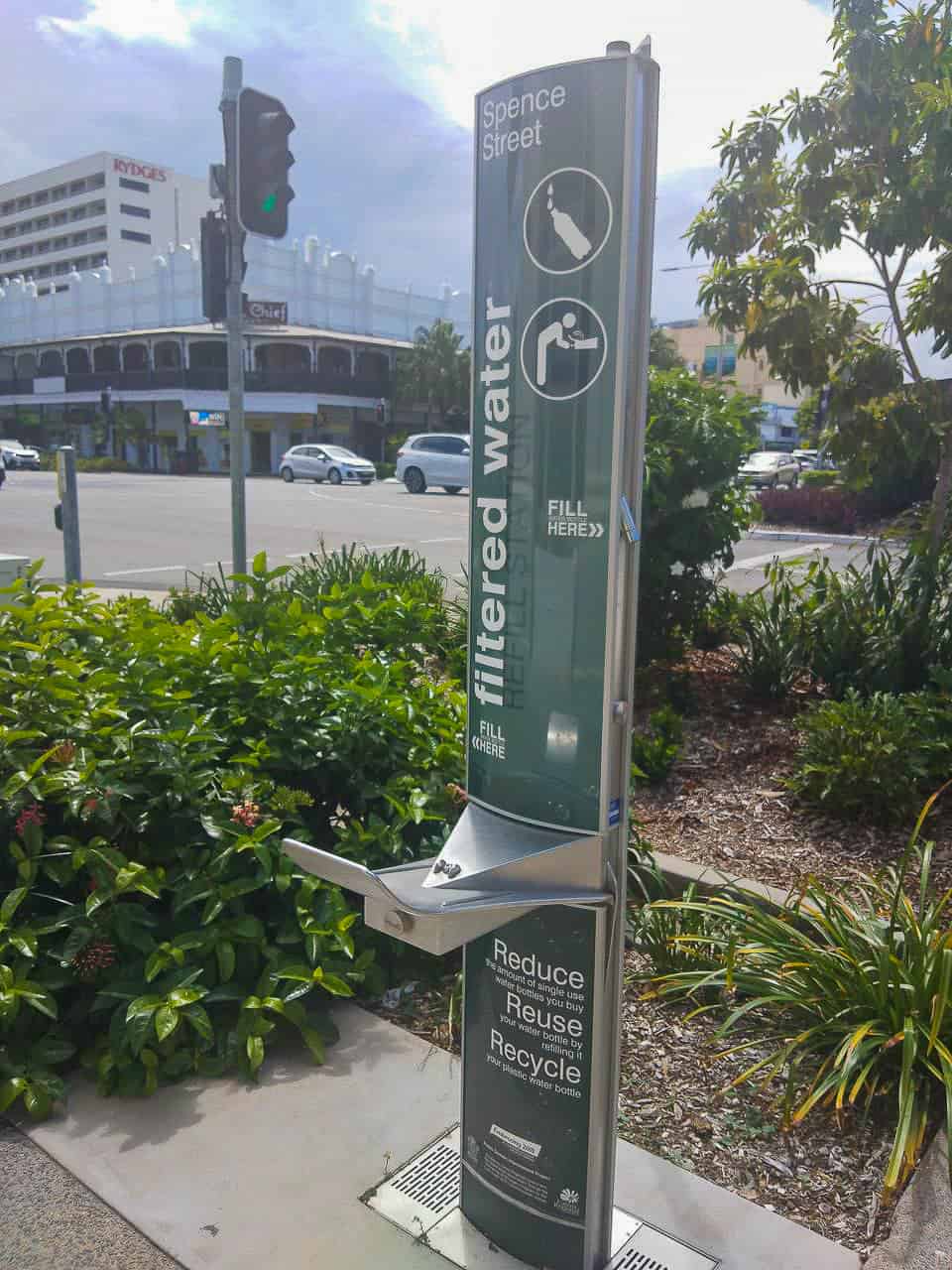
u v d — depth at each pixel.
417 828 3.76
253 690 3.91
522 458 1.99
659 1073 2.94
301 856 2.03
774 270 5.92
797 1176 2.54
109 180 102.88
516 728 2.10
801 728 4.80
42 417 65.88
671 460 5.88
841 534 18.12
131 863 3.06
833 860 4.11
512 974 2.16
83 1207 2.42
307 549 15.86
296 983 3.08
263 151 6.31
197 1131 2.68
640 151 1.83
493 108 1.95
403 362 57.28
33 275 116.25
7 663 3.67
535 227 1.90
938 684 4.94
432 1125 2.71
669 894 3.89
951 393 5.99
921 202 5.39
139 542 16.67
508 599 2.06
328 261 58.94
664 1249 2.28
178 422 58.28
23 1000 2.88
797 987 2.97
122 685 3.64
